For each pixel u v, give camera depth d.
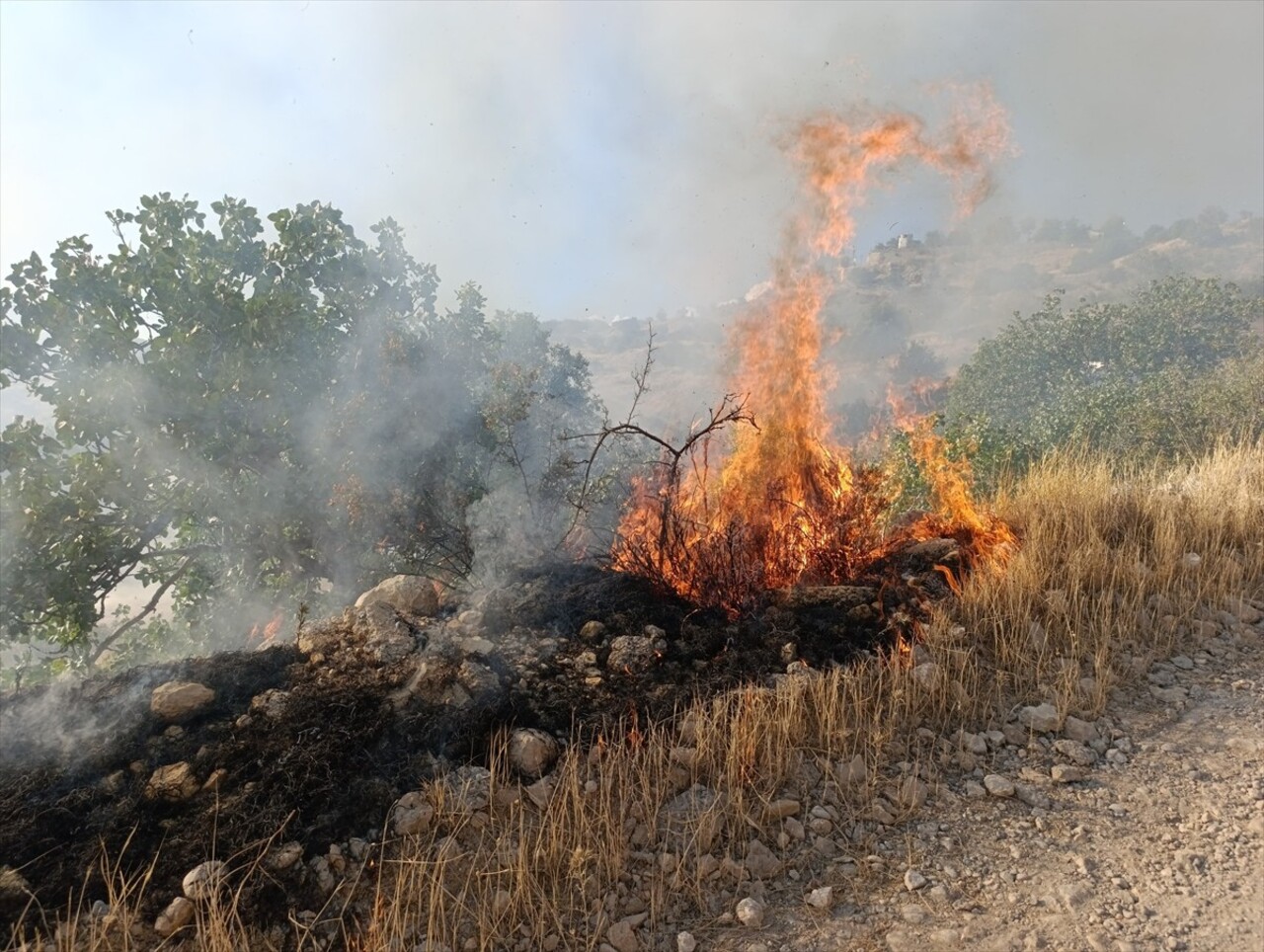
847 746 3.51
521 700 3.69
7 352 6.36
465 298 8.05
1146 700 3.86
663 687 3.82
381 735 3.38
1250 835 2.96
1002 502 5.79
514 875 2.86
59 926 2.58
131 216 7.09
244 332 6.57
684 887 2.88
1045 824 3.12
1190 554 4.98
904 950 2.59
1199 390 12.12
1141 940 2.55
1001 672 3.99
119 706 3.53
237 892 2.69
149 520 6.71
